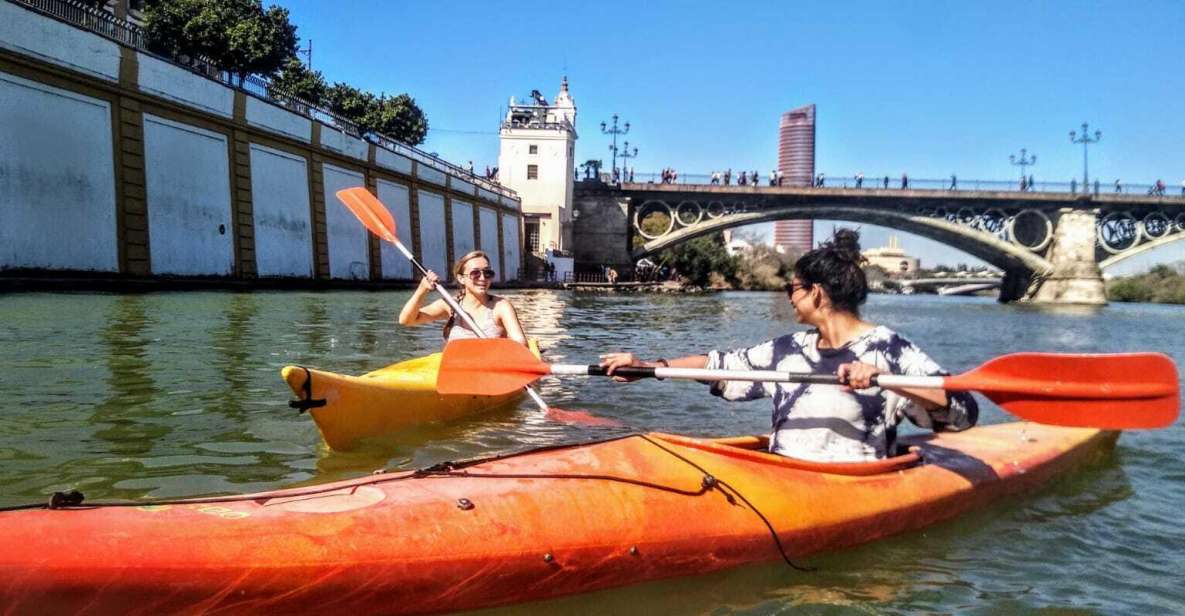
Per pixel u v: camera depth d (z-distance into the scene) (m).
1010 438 5.31
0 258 16.36
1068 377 3.58
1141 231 57.16
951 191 55.62
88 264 18.58
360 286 31.05
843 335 3.90
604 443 3.74
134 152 19.86
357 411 5.26
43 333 9.66
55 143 17.69
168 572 2.42
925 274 156.12
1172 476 5.29
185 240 21.83
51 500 2.57
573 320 19.88
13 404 5.84
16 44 16.61
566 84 60.12
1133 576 3.60
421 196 36.97
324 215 28.94
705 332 18.08
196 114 22.16
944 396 3.70
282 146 26.42
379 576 2.70
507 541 2.96
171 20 26.94
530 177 53.47
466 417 6.39
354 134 31.58
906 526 3.99
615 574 3.17
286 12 34.91
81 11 19.02
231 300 17.67
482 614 2.93
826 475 3.89
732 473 3.67
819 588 3.38
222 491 4.12
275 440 5.25
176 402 6.18
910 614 3.17
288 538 2.64
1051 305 54.66
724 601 3.22
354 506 2.91
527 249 52.53
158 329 10.77
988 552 3.84
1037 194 55.91
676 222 58.25
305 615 2.61
